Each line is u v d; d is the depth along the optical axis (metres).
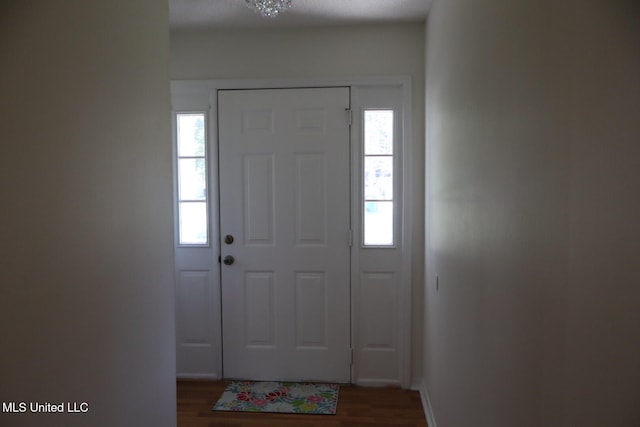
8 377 1.04
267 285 3.40
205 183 3.42
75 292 1.27
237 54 3.32
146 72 1.68
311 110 3.31
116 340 1.48
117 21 1.48
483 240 1.57
